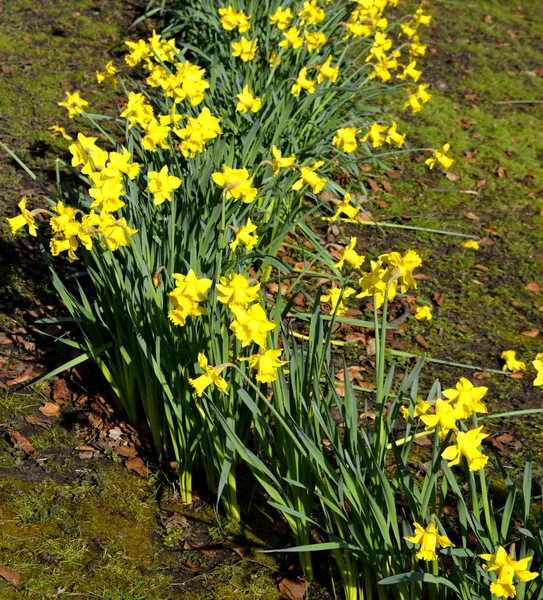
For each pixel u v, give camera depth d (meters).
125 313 2.91
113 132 4.68
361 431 2.63
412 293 3.93
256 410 2.66
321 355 2.78
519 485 3.07
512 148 5.51
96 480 2.91
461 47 7.01
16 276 3.56
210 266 2.98
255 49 4.05
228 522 2.87
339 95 4.55
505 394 3.45
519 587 2.46
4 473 2.90
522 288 4.12
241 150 3.67
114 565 2.73
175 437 2.89
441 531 2.50
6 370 3.21
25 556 2.71
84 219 2.72
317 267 3.92
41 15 6.06
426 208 4.69
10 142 4.48
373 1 4.31
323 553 2.83
